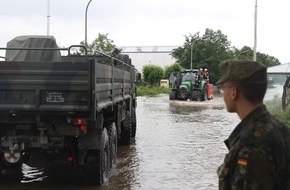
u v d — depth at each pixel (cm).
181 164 930
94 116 603
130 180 769
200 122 1831
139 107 2759
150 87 5831
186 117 2064
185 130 1541
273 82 2292
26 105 605
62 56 1040
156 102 3334
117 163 928
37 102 604
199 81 3512
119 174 816
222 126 1684
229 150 222
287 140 218
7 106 603
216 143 1240
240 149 211
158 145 1190
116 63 988
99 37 4262
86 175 696
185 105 2962
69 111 603
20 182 737
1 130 652
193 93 3478
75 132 628
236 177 209
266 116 220
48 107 602
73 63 600
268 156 205
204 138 1340
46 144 633
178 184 750
